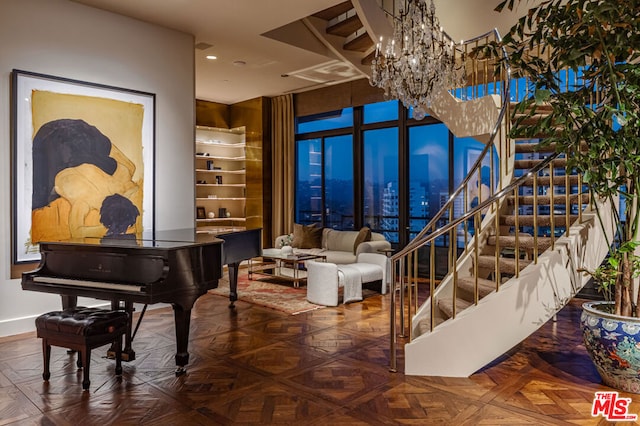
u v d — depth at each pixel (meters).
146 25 5.47
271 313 5.37
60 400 3.00
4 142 4.41
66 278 3.63
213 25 5.63
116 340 3.41
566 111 2.96
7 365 3.65
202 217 9.35
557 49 3.11
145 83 5.46
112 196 5.14
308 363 3.71
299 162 9.56
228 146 9.93
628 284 3.20
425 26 5.13
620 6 2.65
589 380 3.34
